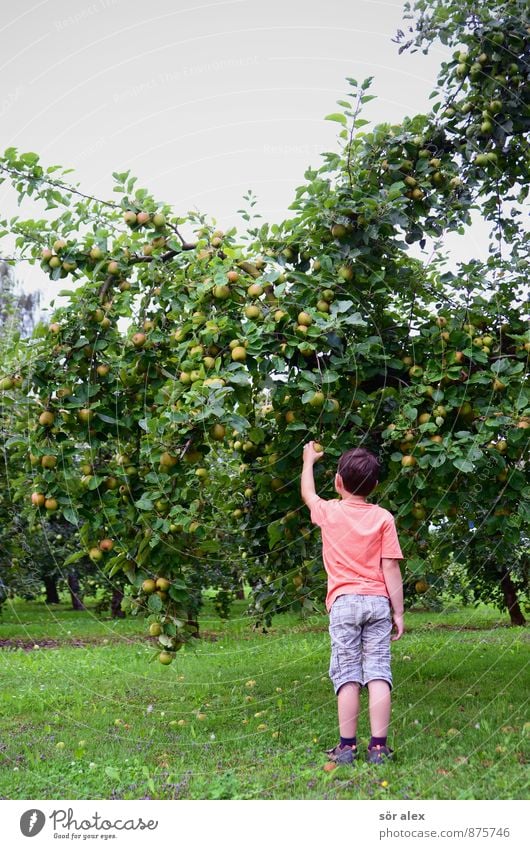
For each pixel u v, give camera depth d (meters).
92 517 4.16
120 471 4.20
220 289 4.03
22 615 18.50
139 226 4.41
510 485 4.42
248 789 3.12
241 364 3.85
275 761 3.56
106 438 4.41
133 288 4.57
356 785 3.04
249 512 5.58
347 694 3.40
